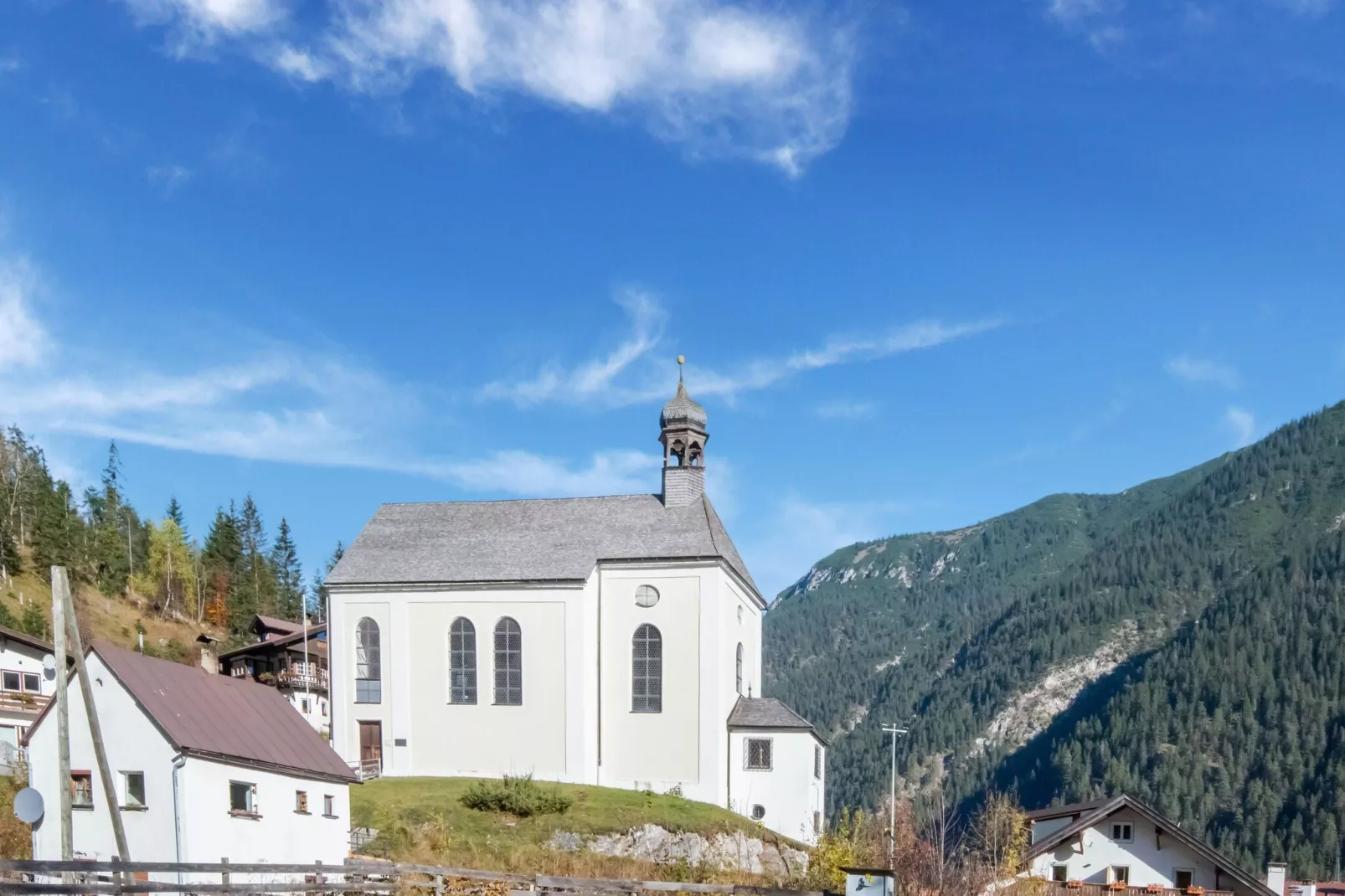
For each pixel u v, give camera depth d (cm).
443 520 7612
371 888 3750
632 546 7112
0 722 7125
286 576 19375
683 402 7469
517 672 6944
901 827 4994
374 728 7106
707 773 6744
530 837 5762
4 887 2733
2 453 17950
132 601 15712
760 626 8000
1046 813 6662
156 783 4272
